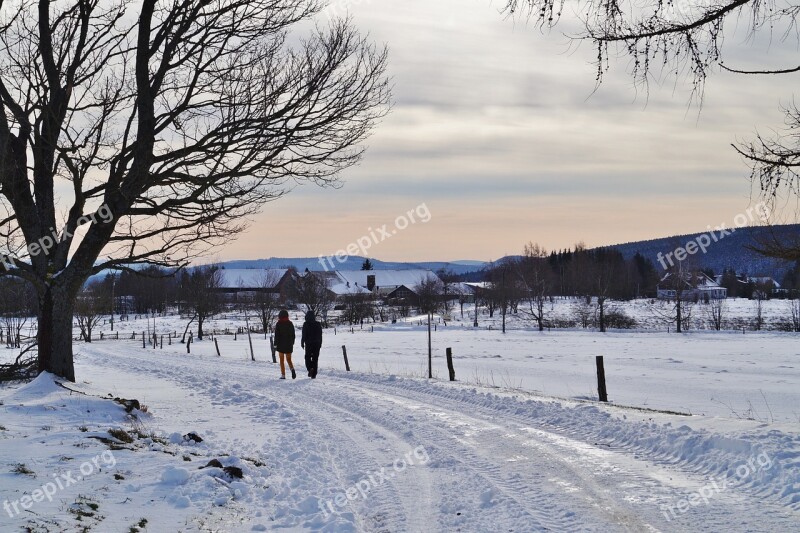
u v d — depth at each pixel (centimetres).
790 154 628
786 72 568
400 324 7888
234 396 1825
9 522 580
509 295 9094
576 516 709
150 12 1452
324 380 2177
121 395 1772
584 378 2738
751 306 8675
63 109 1530
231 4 1459
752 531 642
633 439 1046
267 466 961
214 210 1520
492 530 680
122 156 1505
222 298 9169
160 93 1496
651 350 4397
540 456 985
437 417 1361
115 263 1544
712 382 2589
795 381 2608
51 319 1552
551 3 549
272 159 1517
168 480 780
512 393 1623
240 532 655
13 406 1179
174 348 5172
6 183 1461
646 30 567
